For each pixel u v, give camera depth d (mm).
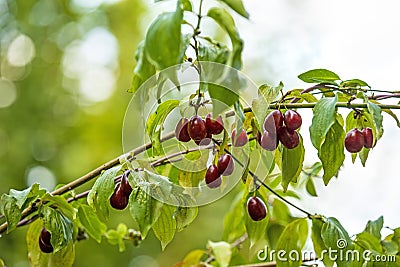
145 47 678
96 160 2943
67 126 3057
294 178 800
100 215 778
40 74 3104
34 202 811
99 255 2729
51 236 790
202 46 711
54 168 2908
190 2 703
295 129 756
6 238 2500
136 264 2840
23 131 2934
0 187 2754
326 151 776
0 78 3072
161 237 797
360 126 794
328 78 781
